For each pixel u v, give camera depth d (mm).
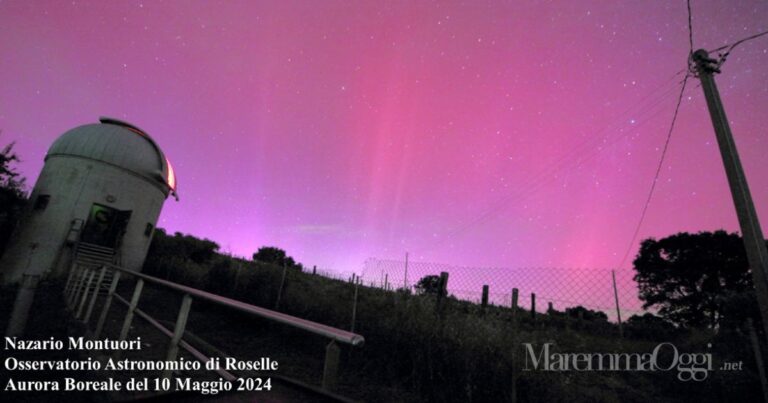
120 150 17969
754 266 4754
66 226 15906
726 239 26297
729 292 10695
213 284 10633
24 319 4445
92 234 16719
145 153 19156
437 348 5309
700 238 27406
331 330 1621
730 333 7902
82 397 2812
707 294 24500
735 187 5188
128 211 17516
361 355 6277
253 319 8016
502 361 4867
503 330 5180
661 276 28234
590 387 5809
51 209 15977
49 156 17609
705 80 6016
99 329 4512
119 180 17656
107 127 18891
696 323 23719
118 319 7059
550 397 4715
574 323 11555
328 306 7641
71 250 15617
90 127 18453
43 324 5465
